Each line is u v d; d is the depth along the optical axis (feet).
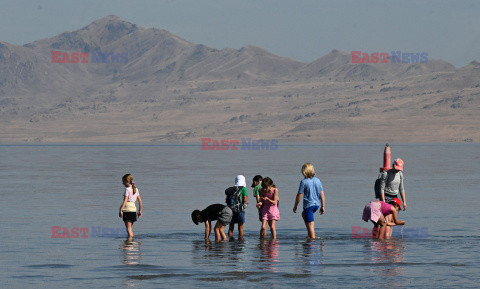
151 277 92.32
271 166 467.11
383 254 111.24
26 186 280.10
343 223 158.71
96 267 100.58
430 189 257.96
